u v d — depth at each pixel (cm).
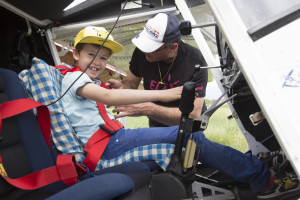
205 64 207
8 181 104
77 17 235
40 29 224
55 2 191
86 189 88
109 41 157
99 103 154
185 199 112
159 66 208
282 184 141
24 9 190
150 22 180
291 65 85
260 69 85
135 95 140
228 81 168
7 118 121
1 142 114
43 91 137
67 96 147
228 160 141
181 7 214
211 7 88
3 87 124
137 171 121
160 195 115
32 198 114
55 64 238
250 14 91
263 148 187
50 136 136
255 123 104
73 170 117
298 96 83
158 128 149
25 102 123
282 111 82
